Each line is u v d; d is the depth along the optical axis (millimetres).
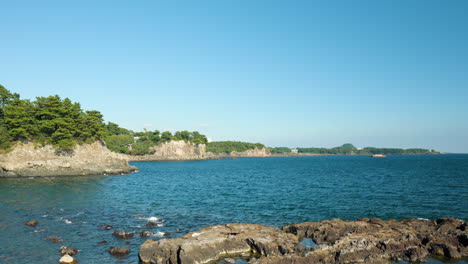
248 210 38281
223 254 22500
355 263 20922
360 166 146125
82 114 102562
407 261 21312
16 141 80062
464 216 34406
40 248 23391
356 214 35750
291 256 20797
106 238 26219
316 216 34906
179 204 42469
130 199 46188
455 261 21203
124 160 105688
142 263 21109
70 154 87500
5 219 31766
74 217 33375
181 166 159500
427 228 26078
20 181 67750
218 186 64625
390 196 47750
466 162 181750
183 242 22359
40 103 88562
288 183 69562
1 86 84688
